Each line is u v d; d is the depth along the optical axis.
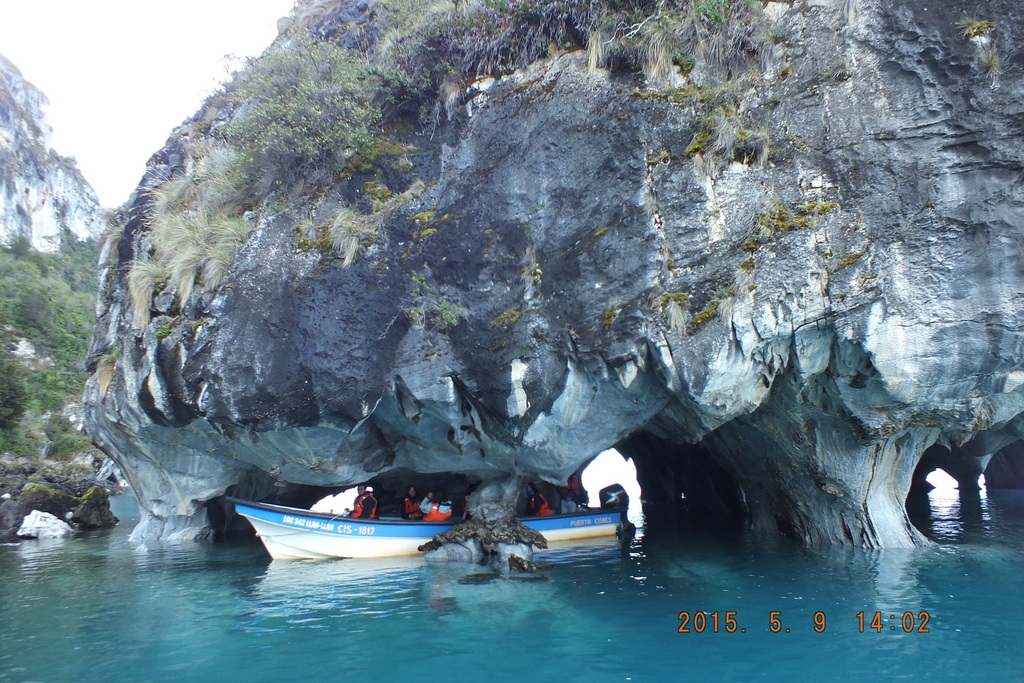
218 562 12.22
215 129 15.34
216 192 13.03
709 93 10.25
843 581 9.35
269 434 11.29
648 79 10.55
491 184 11.12
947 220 8.85
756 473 12.84
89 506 19.06
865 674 6.09
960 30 9.17
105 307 14.02
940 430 10.68
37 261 68.62
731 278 9.18
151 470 13.84
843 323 8.76
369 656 6.90
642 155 10.15
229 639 7.56
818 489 11.55
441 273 10.86
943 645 6.74
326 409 10.43
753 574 10.08
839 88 9.78
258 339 10.64
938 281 8.75
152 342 11.32
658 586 9.63
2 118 81.38
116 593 9.91
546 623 7.91
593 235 10.12
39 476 22.34
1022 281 8.51
